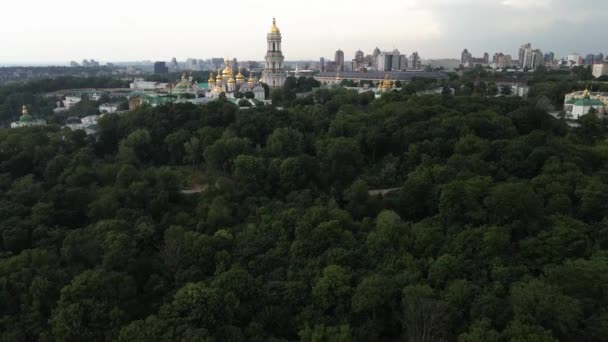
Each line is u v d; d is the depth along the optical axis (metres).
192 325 100.88
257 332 103.12
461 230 133.00
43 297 111.25
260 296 113.38
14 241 134.75
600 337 91.69
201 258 127.88
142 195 160.88
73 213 156.88
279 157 188.75
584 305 98.94
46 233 139.50
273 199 168.50
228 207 155.38
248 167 177.38
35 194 161.75
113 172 181.62
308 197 162.00
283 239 135.88
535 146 185.88
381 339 106.75
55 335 99.62
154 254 135.62
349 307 109.25
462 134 195.75
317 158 192.38
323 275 115.38
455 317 101.50
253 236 136.88
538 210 136.25
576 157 175.62
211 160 197.38
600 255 116.12
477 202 141.00
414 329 99.00
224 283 112.06
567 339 94.56
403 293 107.19
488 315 99.44
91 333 100.69
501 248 121.81
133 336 96.31
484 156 179.50
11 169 187.75
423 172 164.12
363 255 126.00
